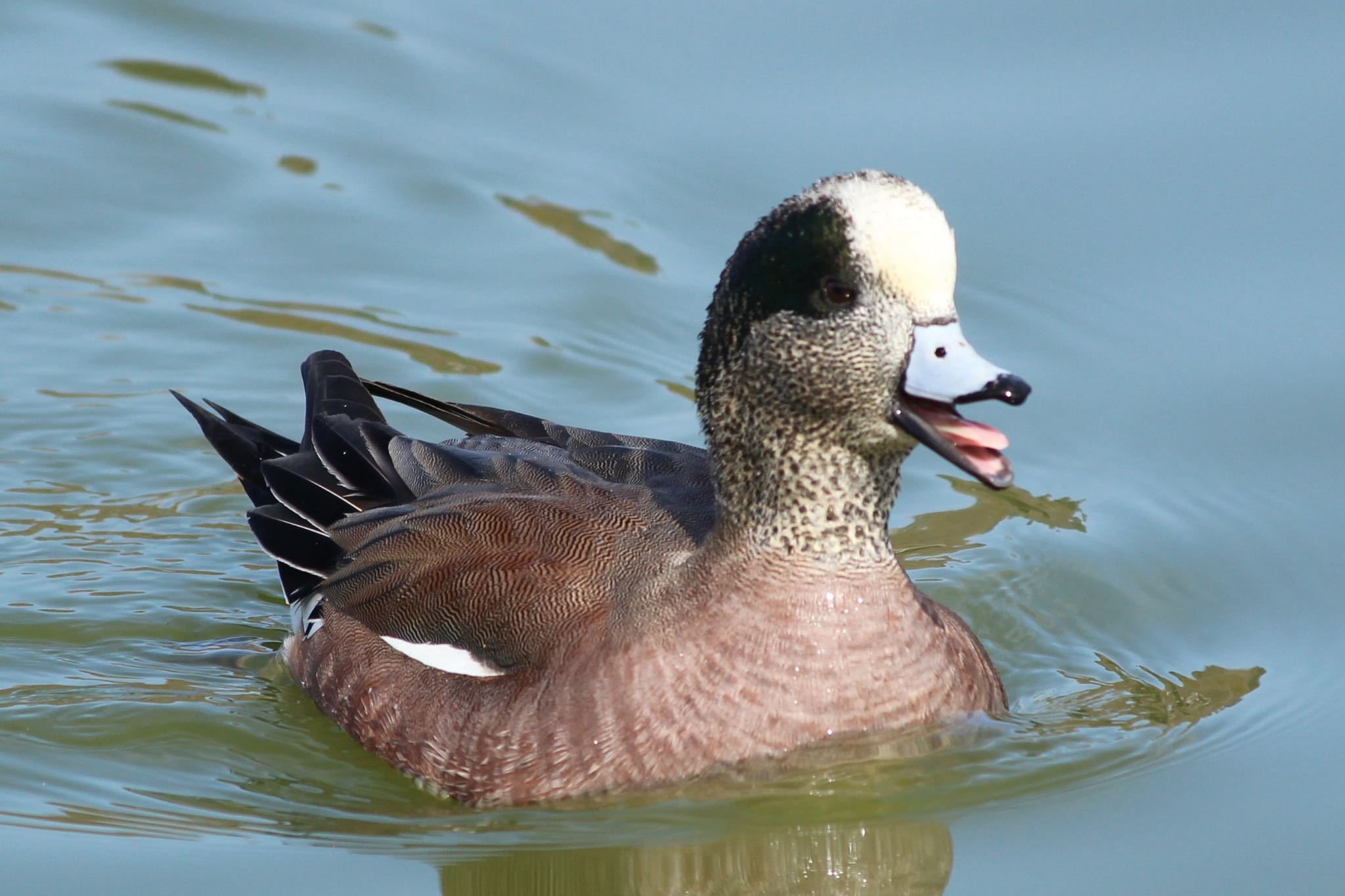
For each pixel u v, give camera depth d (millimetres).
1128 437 14297
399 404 14938
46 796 10656
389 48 18812
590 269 16297
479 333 15672
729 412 9883
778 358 9594
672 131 17203
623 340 15609
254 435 12961
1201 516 13531
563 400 15016
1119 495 13820
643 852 9969
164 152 17656
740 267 9719
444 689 10602
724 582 10000
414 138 17797
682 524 10602
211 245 16625
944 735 10398
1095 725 11258
